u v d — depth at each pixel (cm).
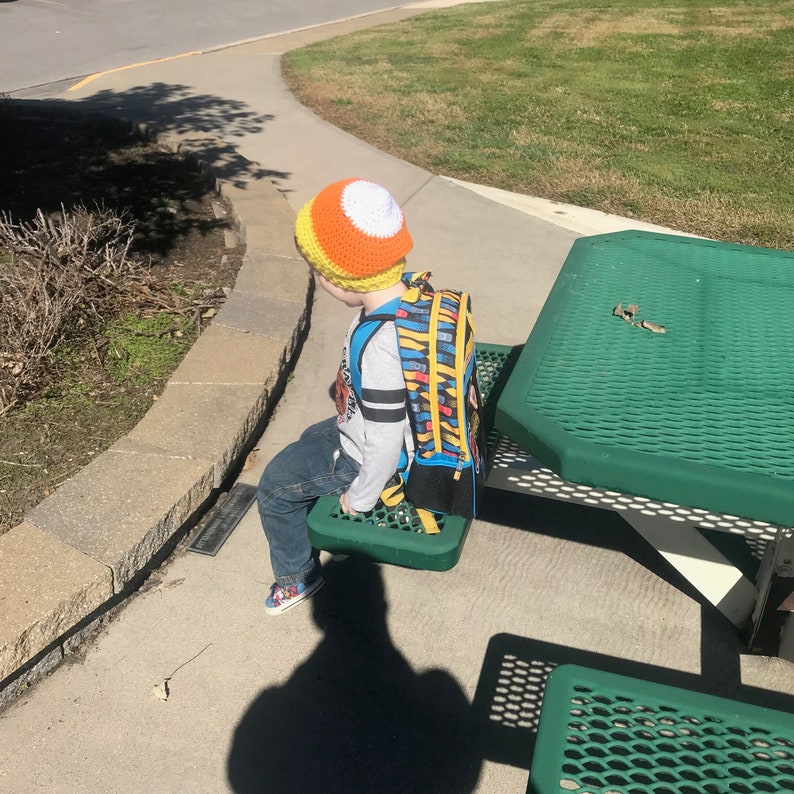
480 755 247
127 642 279
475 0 2048
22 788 233
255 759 244
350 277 201
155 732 250
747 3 1714
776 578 261
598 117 919
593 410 210
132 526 289
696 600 302
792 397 220
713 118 918
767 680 270
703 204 666
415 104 961
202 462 324
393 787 238
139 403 375
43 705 257
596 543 328
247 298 456
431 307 208
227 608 294
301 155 765
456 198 675
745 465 188
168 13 1759
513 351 346
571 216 646
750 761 167
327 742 250
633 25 1499
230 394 369
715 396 219
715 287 289
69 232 445
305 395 416
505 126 881
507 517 340
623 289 285
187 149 738
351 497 224
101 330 427
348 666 274
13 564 271
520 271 554
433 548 227
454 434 216
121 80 1073
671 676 271
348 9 1911
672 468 185
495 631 288
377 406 207
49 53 1306
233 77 1091
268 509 263
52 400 373
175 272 510
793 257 318
